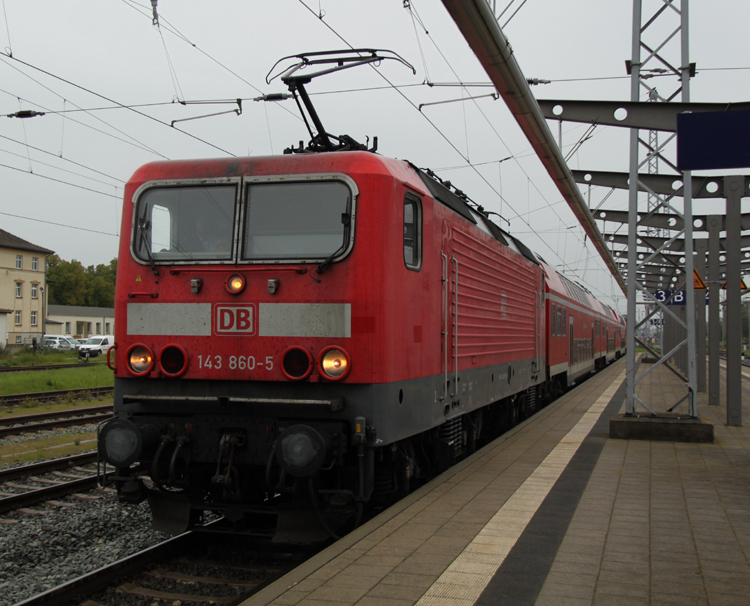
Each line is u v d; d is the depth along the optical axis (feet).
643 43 35.88
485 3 21.33
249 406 19.44
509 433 37.73
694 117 22.33
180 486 20.07
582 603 13.34
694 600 13.52
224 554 20.47
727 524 19.12
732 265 42.06
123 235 21.03
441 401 24.75
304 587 14.15
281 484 18.28
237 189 20.38
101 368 99.66
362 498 18.84
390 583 14.38
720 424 42.83
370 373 18.95
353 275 19.15
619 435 35.42
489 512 20.33
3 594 17.30
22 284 187.21
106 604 16.71
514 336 38.81
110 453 19.02
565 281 68.18
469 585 14.26
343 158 19.97
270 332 19.49
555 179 39.29
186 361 19.99
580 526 18.81
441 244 24.80
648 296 36.86
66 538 21.67
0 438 40.50
